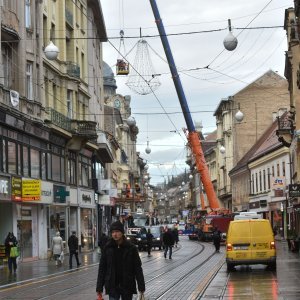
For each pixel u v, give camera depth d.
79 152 50.44
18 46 36.19
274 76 89.94
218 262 33.62
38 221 39.66
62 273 28.36
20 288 21.84
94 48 60.53
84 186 52.34
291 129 54.19
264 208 72.06
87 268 31.55
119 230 10.12
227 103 94.56
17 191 34.66
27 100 37.06
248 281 22.05
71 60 48.88
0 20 33.28
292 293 17.84
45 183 40.06
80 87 50.34
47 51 24.34
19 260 36.25
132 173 114.88
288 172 62.50
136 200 83.44
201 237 72.25
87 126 47.81
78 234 49.12
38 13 40.12
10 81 35.59
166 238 39.09
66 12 47.72
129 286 10.02
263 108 89.44
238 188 88.38
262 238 26.70
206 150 119.31
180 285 21.25
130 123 46.03
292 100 53.06
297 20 41.31
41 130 39.53
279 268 27.94
